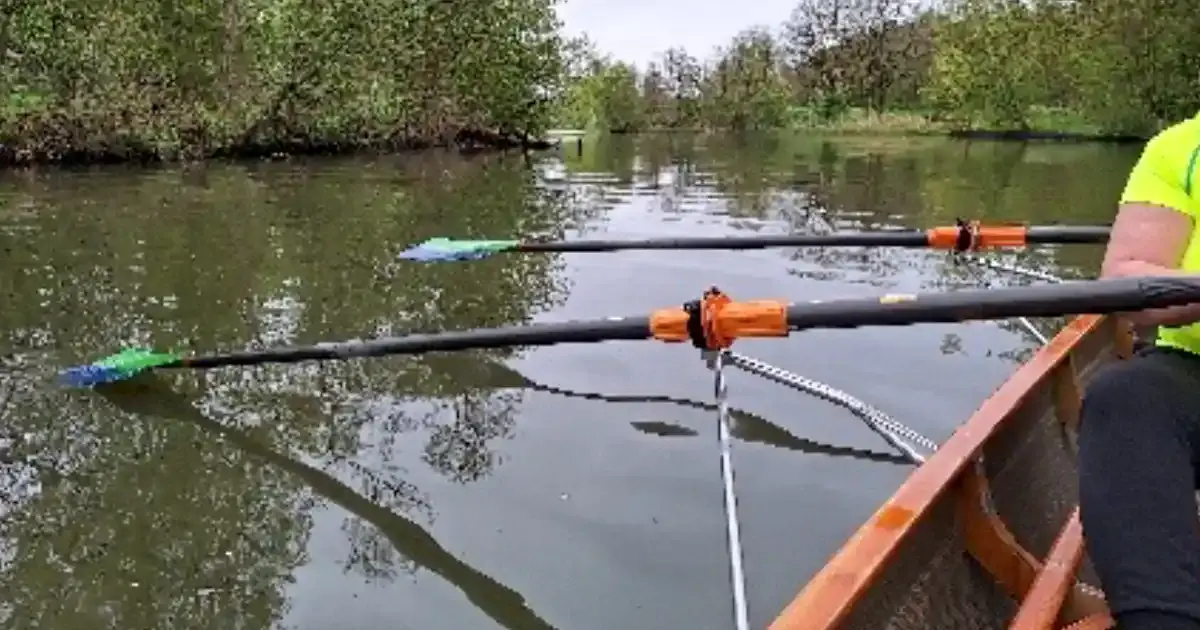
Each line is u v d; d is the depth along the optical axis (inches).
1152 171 86.8
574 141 1482.5
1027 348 257.9
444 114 1143.6
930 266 375.2
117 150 790.5
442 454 191.8
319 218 498.0
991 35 1566.2
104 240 415.8
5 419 207.3
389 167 849.5
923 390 226.2
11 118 737.0
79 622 134.8
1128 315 86.0
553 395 224.5
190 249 398.0
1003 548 113.3
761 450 193.3
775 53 2150.6
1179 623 72.8
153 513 167.3
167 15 862.5
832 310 117.3
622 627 135.3
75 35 794.8
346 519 165.8
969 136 1620.3
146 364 225.0
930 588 101.5
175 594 142.3
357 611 138.7
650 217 534.0
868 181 757.9
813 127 2048.5
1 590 142.2
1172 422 80.8
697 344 131.4
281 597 141.9
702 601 141.3
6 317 286.0
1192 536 77.0
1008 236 239.1
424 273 354.9
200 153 868.0
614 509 168.2
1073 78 1428.4
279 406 217.2
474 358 250.4
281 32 942.4
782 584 144.9
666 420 208.8
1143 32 1261.1
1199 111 87.0
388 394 225.5
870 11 2075.5
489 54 1179.9
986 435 120.0
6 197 553.9
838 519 164.9
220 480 180.4
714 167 917.8
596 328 164.6
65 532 159.9
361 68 1013.2
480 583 146.2
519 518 165.6
